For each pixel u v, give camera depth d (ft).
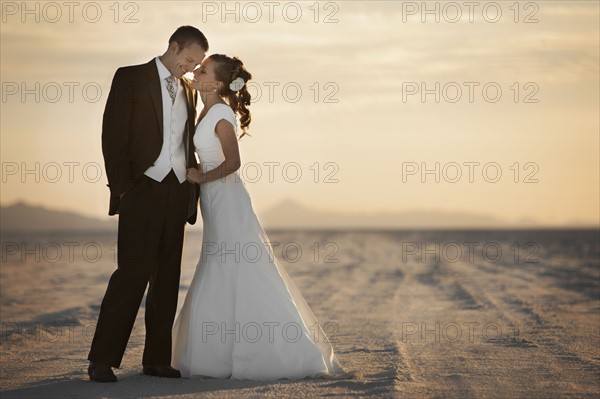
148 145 27.50
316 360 27.73
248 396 23.81
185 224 28.78
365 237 643.45
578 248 286.87
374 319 51.93
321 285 90.89
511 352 34.94
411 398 23.59
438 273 114.62
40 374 30.35
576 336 41.27
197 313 28.12
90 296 77.36
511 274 110.42
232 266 28.25
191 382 26.71
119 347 27.17
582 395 24.25
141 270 27.40
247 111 29.76
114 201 28.12
